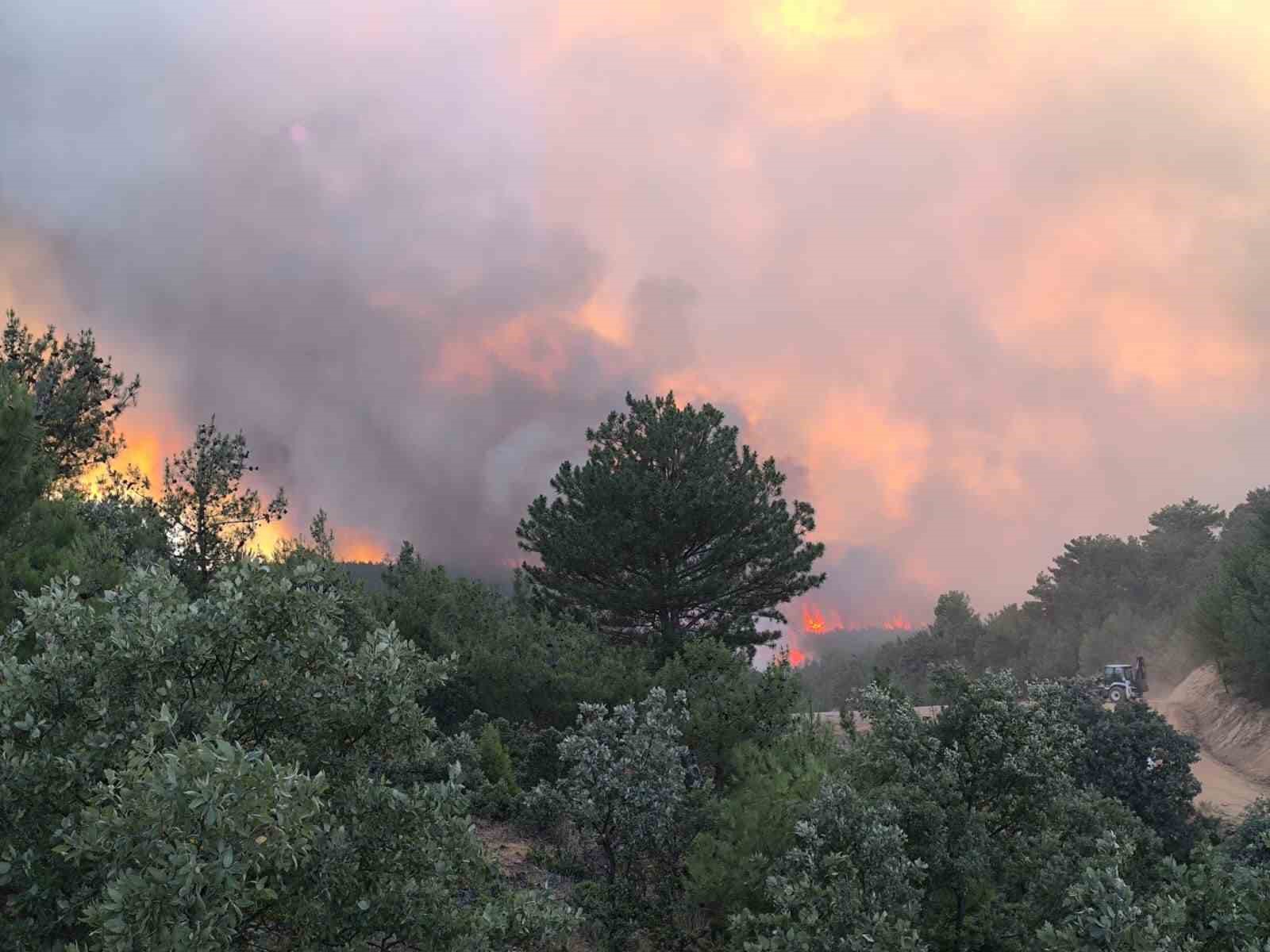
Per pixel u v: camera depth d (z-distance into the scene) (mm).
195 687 6691
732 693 16234
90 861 5680
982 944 9445
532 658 19016
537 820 12859
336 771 6887
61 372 22359
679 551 29062
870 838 8859
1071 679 17766
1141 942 7262
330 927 6012
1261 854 12273
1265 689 33781
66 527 11992
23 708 6180
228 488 22078
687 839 12133
